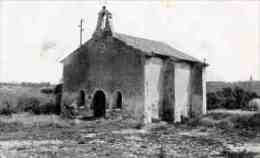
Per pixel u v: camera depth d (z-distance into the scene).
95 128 25.86
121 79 31.39
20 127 25.22
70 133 22.61
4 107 38.75
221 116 31.70
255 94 44.72
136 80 30.30
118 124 28.28
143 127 26.72
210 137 21.72
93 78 33.78
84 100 34.44
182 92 34.09
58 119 31.42
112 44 32.53
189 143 18.89
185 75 34.84
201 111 34.88
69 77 36.06
